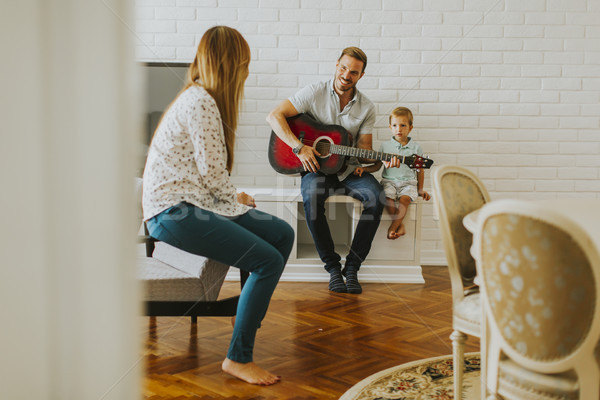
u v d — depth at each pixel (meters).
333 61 3.16
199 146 1.58
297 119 2.83
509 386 1.06
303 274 2.88
